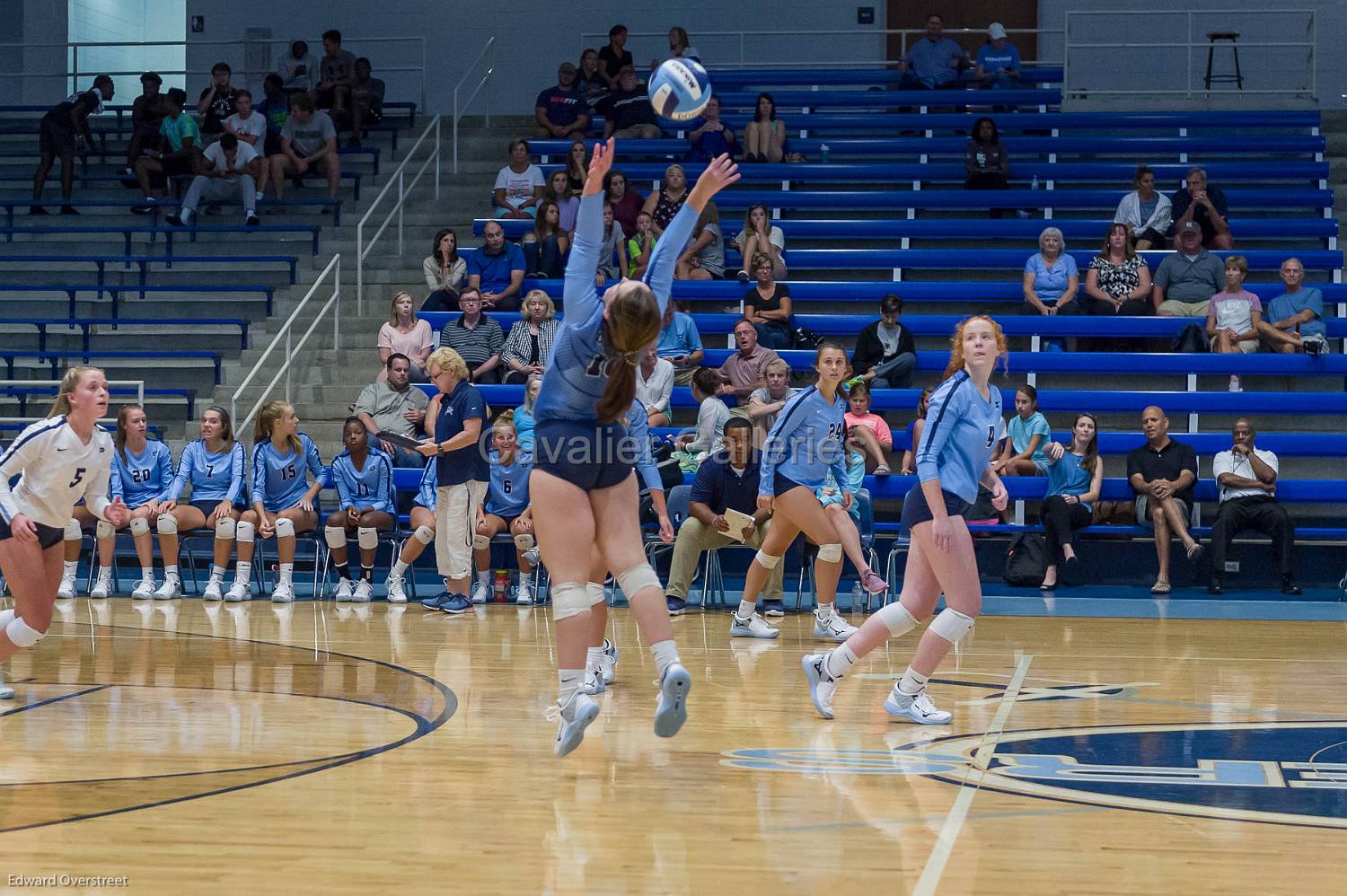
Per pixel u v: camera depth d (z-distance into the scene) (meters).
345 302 14.42
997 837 3.77
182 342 13.98
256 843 3.68
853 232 14.54
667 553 10.78
